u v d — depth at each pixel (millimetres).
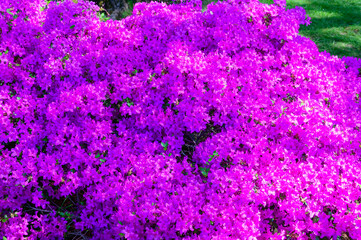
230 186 3361
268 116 3969
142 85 3998
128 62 4188
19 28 4316
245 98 3949
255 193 3289
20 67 4160
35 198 3496
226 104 3881
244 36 4371
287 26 4414
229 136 3727
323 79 4410
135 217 3162
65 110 3754
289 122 3734
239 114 3910
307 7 9672
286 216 3330
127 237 3072
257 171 3543
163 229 3092
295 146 3766
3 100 4012
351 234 3307
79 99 3799
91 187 3568
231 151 3615
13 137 3750
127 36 4320
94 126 3756
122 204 3279
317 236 3469
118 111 4113
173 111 3924
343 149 3949
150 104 3941
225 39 4336
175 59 3971
